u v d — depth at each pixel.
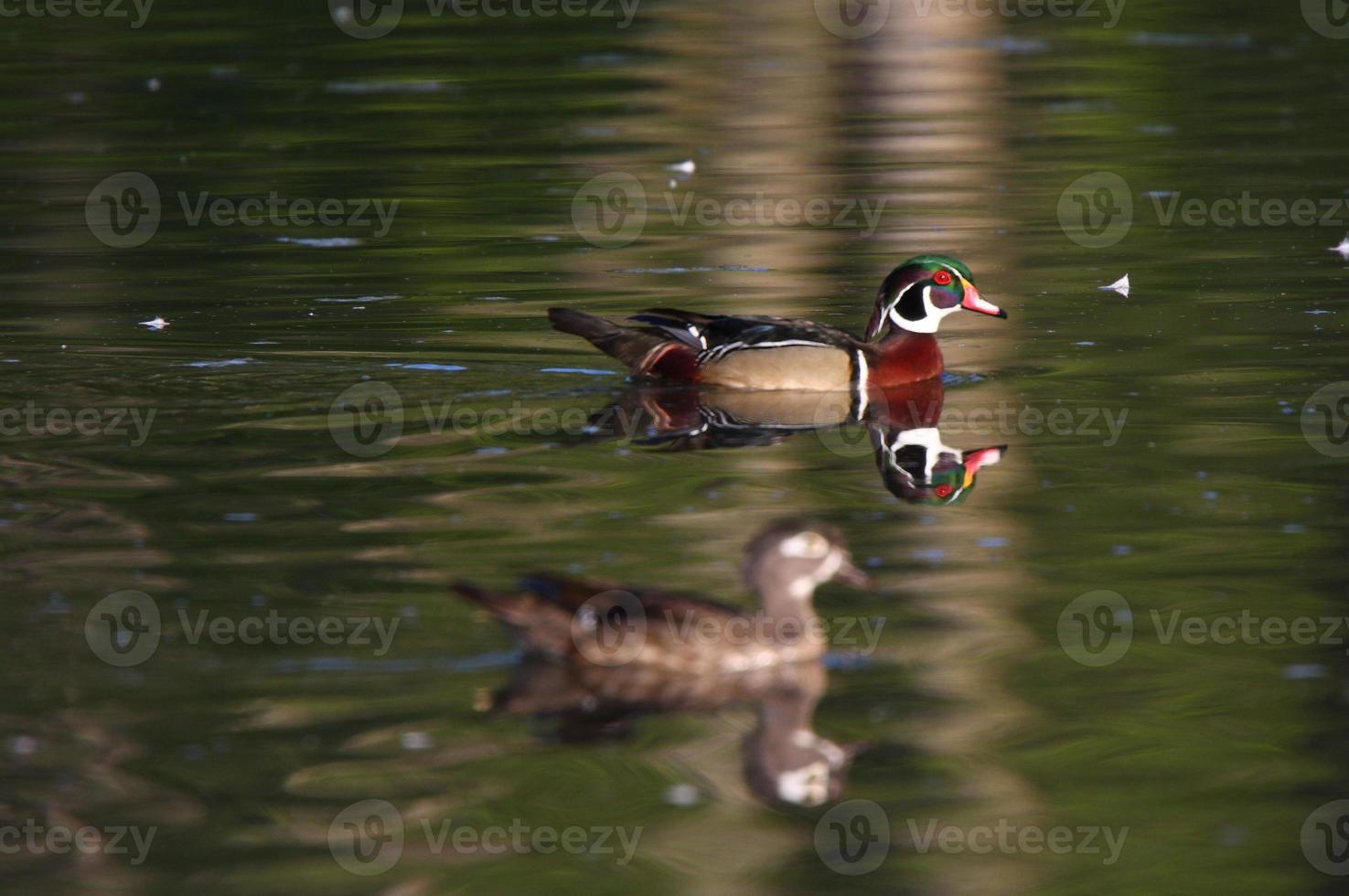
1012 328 19.83
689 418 16.89
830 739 9.95
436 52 36.72
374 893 8.40
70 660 10.70
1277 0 41.28
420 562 12.40
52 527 13.16
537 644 10.70
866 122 31.30
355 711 10.14
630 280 22.06
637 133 30.25
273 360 18.55
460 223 24.81
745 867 8.65
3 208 25.31
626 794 9.31
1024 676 10.71
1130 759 9.72
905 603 11.82
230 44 37.38
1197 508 13.69
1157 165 27.45
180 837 8.86
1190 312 20.11
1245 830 9.01
